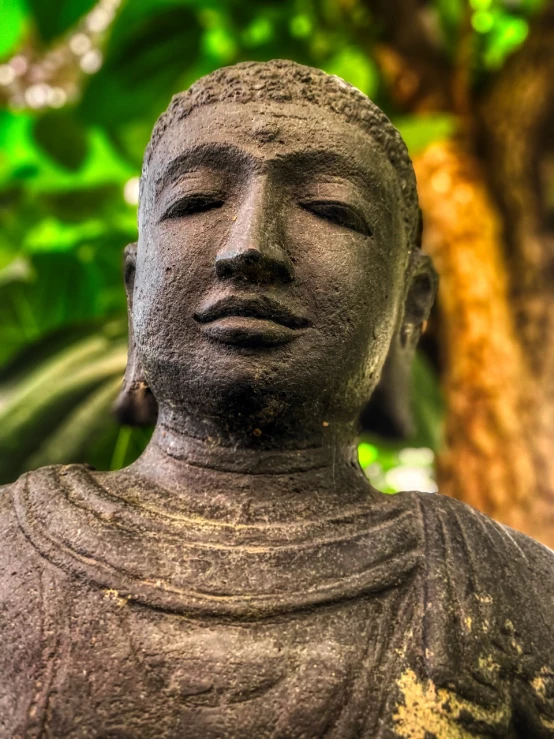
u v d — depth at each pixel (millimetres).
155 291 1292
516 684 1145
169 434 1320
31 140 2904
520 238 2496
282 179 1288
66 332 2594
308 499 1257
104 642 1064
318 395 1260
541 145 2533
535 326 2395
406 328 1534
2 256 3080
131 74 2854
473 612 1145
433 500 1289
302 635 1080
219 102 1361
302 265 1254
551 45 2482
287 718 1024
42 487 1248
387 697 1063
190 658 1048
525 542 1294
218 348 1229
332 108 1362
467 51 2596
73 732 1021
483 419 2268
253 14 2887
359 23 2770
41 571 1133
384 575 1144
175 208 1314
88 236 2846
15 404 2379
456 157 2584
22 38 3156
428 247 2496
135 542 1145
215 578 1108
